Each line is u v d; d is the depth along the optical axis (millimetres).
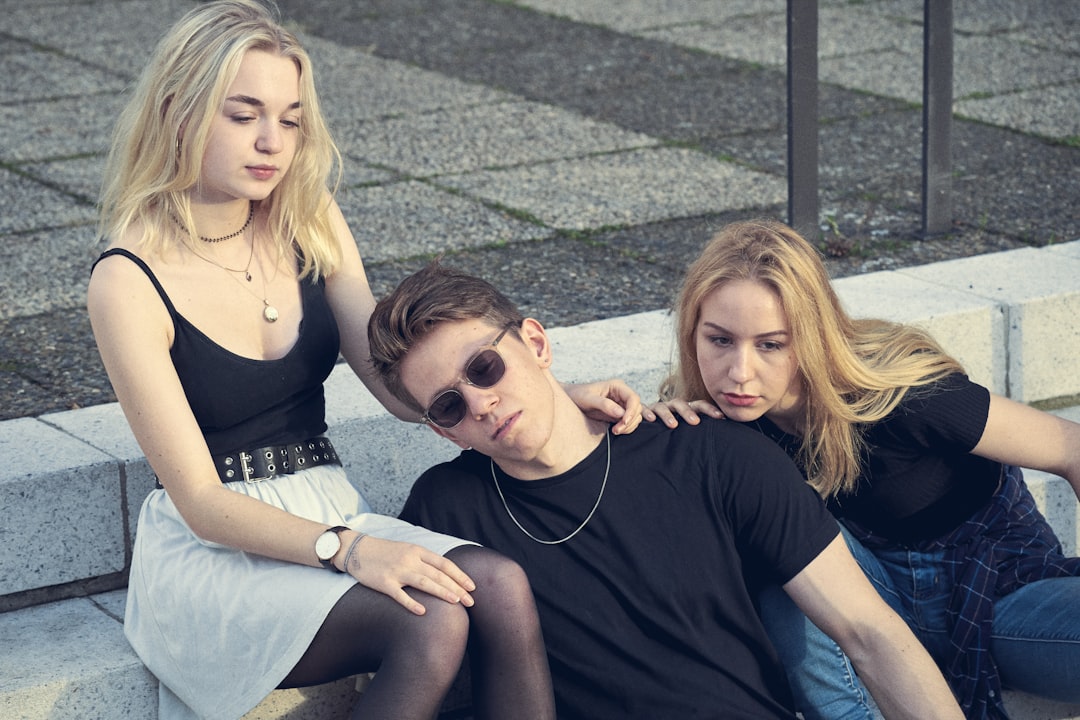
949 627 2633
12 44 7074
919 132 5477
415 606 2143
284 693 2479
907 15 7559
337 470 2545
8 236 4305
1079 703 2625
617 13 7836
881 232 4289
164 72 2303
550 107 5938
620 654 2326
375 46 7125
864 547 2678
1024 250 3900
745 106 5887
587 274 3938
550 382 2361
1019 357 3480
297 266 2531
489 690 2201
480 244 4215
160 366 2283
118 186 2383
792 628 2533
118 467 2676
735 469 2346
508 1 8188
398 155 5246
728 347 2416
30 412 3004
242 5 2355
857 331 2568
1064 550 3248
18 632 2555
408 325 2240
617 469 2363
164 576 2369
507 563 2219
